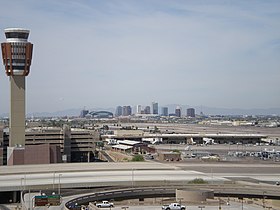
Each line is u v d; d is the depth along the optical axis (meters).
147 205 129.38
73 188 163.75
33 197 126.88
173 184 162.00
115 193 141.38
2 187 156.38
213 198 139.25
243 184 161.62
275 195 138.50
